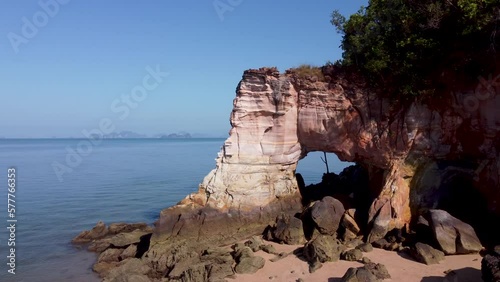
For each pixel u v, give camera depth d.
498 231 20.47
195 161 97.50
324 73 26.38
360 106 25.52
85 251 26.64
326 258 19.66
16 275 22.34
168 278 19.75
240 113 26.83
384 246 21.05
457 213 22.25
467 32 20.17
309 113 26.73
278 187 27.52
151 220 34.84
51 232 30.84
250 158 26.83
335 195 28.23
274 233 23.83
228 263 20.17
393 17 23.77
